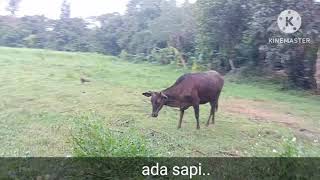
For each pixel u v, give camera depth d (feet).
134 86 54.39
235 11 69.31
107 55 102.32
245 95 54.34
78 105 43.60
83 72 63.05
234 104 48.52
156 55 87.66
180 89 36.50
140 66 79.00
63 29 111.86
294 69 61.00
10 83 52.60
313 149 31.89
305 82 61.11
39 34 110.63
